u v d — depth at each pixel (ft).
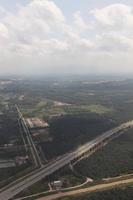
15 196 534.78
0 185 587.27
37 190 562.25
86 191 554.46
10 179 621.31
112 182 599.98
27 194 544.21
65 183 594.65
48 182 604.49
